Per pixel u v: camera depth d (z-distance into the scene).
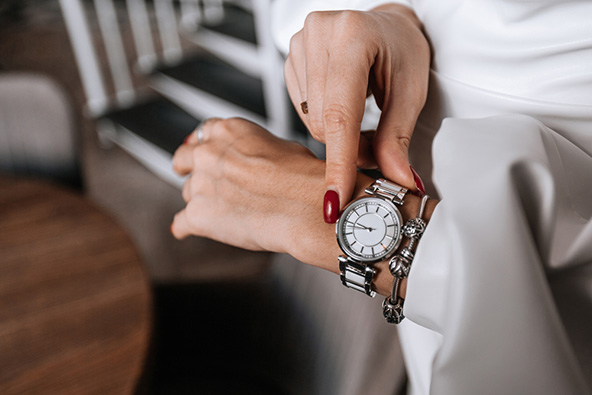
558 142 0.32
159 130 1.53
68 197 0.75
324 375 0.57
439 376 0.27
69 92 1.97
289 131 1.24
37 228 0.69
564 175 0.31
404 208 0.35
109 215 0.71
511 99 0.35
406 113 0.37
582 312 0.29
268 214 0.37
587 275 0.28
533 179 0.28
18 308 0.58
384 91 0.37
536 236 0.29
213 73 1.50
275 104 1.22
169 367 0.71
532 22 0.33
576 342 0.29
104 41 2.25
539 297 0.26
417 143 0.42
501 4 0.35
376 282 0.34
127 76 1.97
